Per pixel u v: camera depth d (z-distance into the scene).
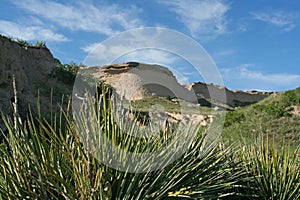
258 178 4.59
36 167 3.12
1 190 3.15
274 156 4.77
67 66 22.23
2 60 15.73
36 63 21.52
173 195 3.32
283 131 17.55
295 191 4.56
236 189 4.39
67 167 3.20
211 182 3.89
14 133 3.49
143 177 3.39
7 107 13.34
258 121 18.75
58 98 18.48
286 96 21.38
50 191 3.21
